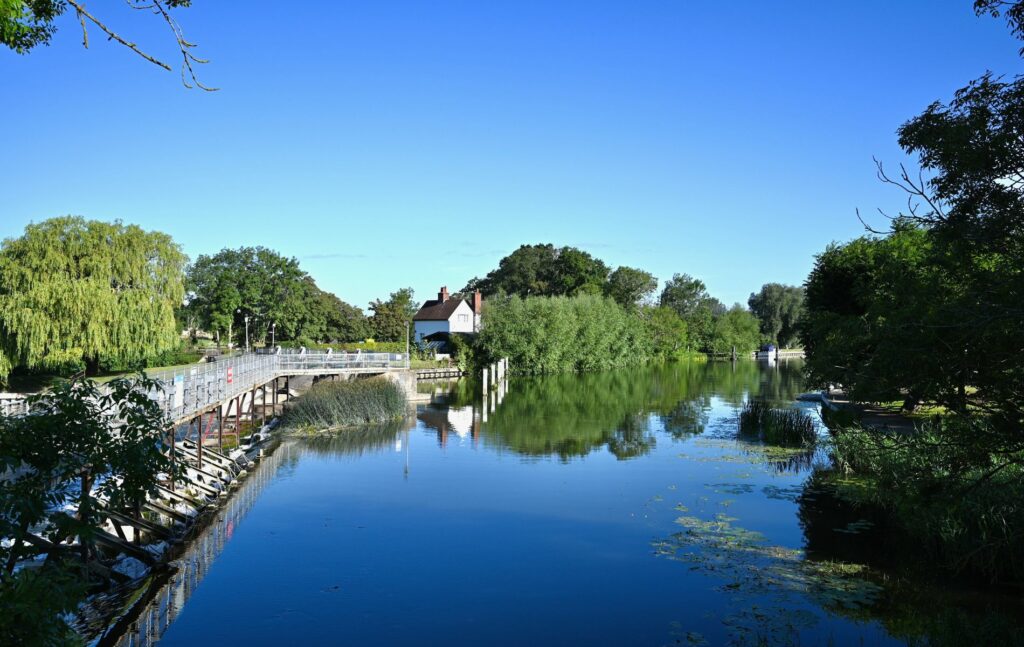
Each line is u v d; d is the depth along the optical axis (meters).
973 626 10.36
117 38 8.62
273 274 66.69
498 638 10.89
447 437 29.64
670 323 93.50
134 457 7.73
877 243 19.69
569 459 24.83
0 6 7.97
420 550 15.00
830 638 10.62
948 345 9.04
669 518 17.17
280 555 14.70
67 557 11.45
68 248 37.12
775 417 31.83
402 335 78.00
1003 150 8.39
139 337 37.41
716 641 10.64
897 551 14.55
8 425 7.38
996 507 12.86
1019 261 8.64
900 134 9.49
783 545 15.02
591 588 12.84
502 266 109.75
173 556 14.49
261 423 33.41
